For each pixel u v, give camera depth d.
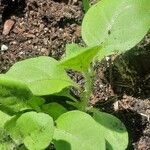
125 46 0.21
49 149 0.22
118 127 0.21
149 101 0.24
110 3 0.22
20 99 0.20
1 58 0.27
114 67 0.25
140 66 0.25
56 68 0.22
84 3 0.25
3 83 0.20
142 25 0.21
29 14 0.28
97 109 0.23
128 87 0.25
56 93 0.23
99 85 0.25
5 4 0.28
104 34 0.22
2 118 0.21
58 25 0.27
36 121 0.19
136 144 0.23
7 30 0.28
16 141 0.19
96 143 0.19
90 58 0.20
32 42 0.27
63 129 0.20
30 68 0.22
